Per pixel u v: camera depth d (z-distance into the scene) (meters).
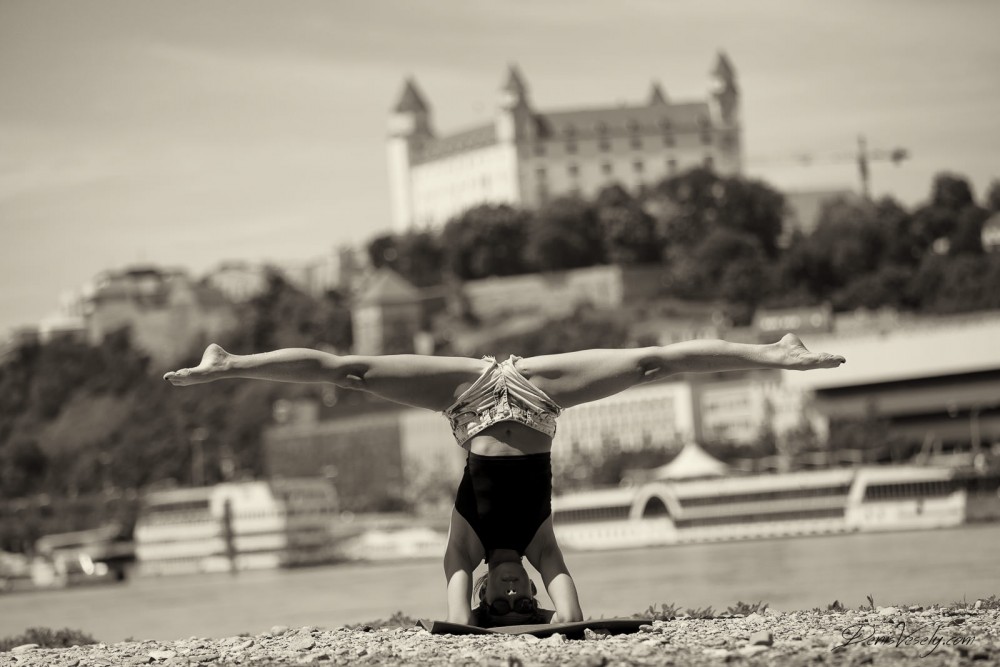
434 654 25.53
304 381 26.52
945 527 195.75
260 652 28.64
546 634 26.95
